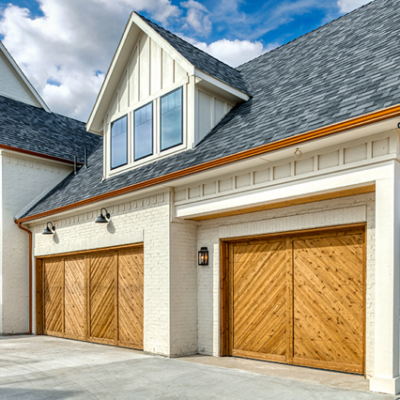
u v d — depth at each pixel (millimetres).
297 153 5887
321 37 9875
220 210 7336
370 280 5738
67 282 11547
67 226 11328
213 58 10312
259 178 6672
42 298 12703
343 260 6320
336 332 6289
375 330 4941
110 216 9773
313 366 6496
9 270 12641
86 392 5387
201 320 8305
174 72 9219
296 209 6848
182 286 8219
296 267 6934
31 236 12992
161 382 5820
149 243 8594
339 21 10094
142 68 10094
